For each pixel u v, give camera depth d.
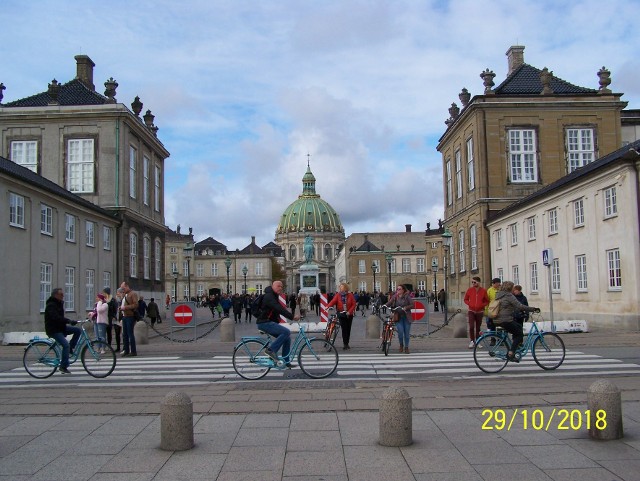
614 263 25.89
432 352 19.09
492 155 41.59
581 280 29.02
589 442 8.09
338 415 9.80
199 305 103.75
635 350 18.20
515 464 7.25
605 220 26.39
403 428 8.01
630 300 24.47
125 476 7.04
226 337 24.28
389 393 8.08
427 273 122.94
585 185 28.03
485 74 42.53
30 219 28.80
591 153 41.81
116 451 8.02
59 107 41.47
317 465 7.30
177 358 18.45
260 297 13.90
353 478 6.86
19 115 41.41
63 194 31.84
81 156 41.47
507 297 14.11
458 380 13.29
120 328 21.19
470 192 44.50
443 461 7.39
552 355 14.45
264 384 13.18
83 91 44.41
